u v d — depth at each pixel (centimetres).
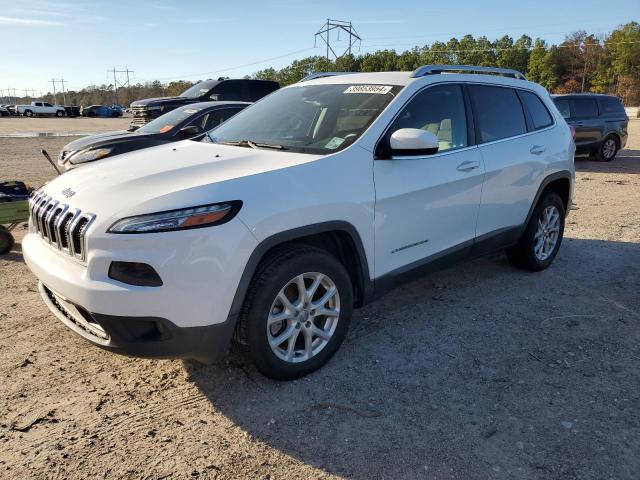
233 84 1320
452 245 405
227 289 273
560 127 523
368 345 364
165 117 873
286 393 307
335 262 319
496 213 440
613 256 569
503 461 252
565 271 520
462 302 441
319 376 324
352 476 243
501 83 464
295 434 272
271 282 289
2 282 480
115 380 322
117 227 261
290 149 347
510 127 463
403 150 331
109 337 270
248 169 306
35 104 5944
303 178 304
